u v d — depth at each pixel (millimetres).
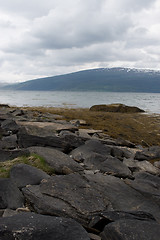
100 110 51125
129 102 93938
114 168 11266
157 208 7785
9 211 5965
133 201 8016
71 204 6203
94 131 22672
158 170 13203
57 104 75812
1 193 6477
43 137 13320
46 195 6613
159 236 4742
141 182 9883
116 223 5148
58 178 7570
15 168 8148
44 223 4672
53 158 10188
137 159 15523
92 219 5754
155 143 22891
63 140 13398
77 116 35125
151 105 76562
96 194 7105
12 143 13430
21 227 4438
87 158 12109
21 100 103812
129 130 26594
